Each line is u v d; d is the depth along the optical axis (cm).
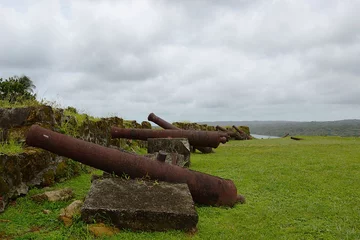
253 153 1353
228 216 500
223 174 831
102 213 423
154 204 445
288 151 1398
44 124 739
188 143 1043
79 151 524
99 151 532
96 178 541
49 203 531
